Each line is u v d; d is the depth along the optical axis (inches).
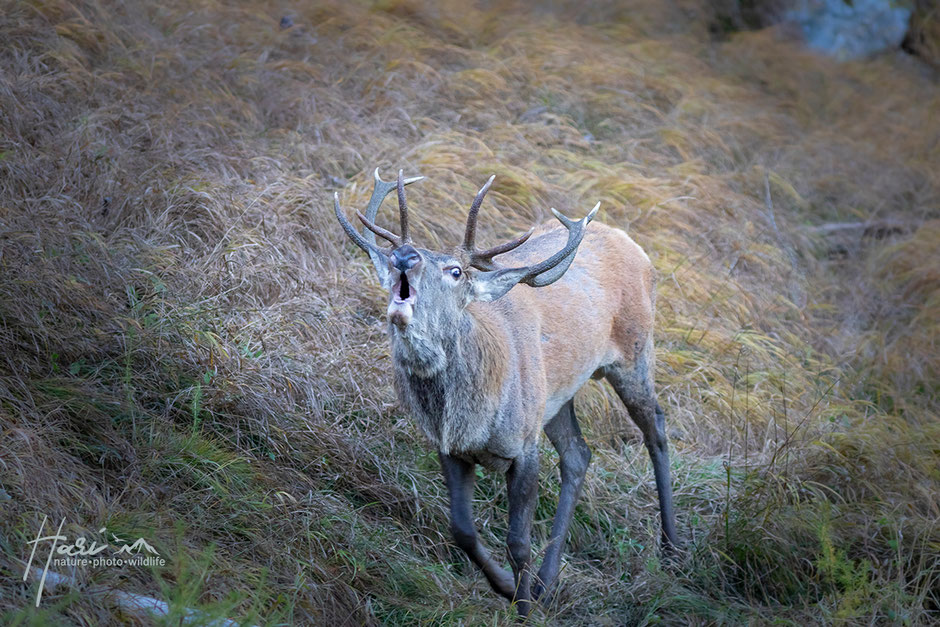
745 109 803.4
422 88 668.7
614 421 469.4
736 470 446.0
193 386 366.0
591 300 377.4
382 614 325.7
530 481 339.6
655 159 679.7
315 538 332.8
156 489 321.7
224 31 671.1
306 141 569.3
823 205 727.1
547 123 683.4
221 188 482.9
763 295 582.2
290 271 458.9
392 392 423.2
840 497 410.3
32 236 385.7
